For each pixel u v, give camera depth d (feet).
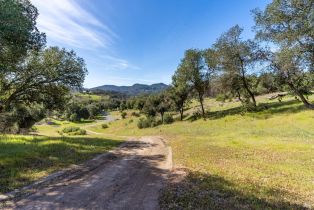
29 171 38.63
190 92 192.13
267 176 40.40
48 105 96.89
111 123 305.73
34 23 59.00
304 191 33.19
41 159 46.85
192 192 32.07
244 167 46.44
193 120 178.70
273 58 105.70
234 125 130.82
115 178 38.60
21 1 56.85
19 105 103.71
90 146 68.13
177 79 188.44
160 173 42.32
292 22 85.66
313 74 87.71
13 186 31.86
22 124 160.45
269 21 93.35
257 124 122.42
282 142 75.10
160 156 59.21
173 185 35.17
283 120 117.29
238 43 153.48
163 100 218.38
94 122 381.40
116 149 68.64
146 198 30.04
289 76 101.09
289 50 84.53
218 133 114.83
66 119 394.73
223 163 50.01
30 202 27.61
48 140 73.20
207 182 36.55
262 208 26.89
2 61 59.47
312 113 114.93
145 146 77.87
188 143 81.51
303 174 41.47
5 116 143.23
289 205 27.96
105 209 26.58
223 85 165.37
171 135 123.03
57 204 27.37
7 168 39.29
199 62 181.37
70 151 57.00
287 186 35.27
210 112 192.03
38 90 88.33
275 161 51.62
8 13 45.44
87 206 27.22
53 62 83.82
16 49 55.36
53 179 36.22
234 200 29.35
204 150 65.77
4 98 89.10
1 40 48.96
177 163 50.19
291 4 82.38
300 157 54.24
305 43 82.79
